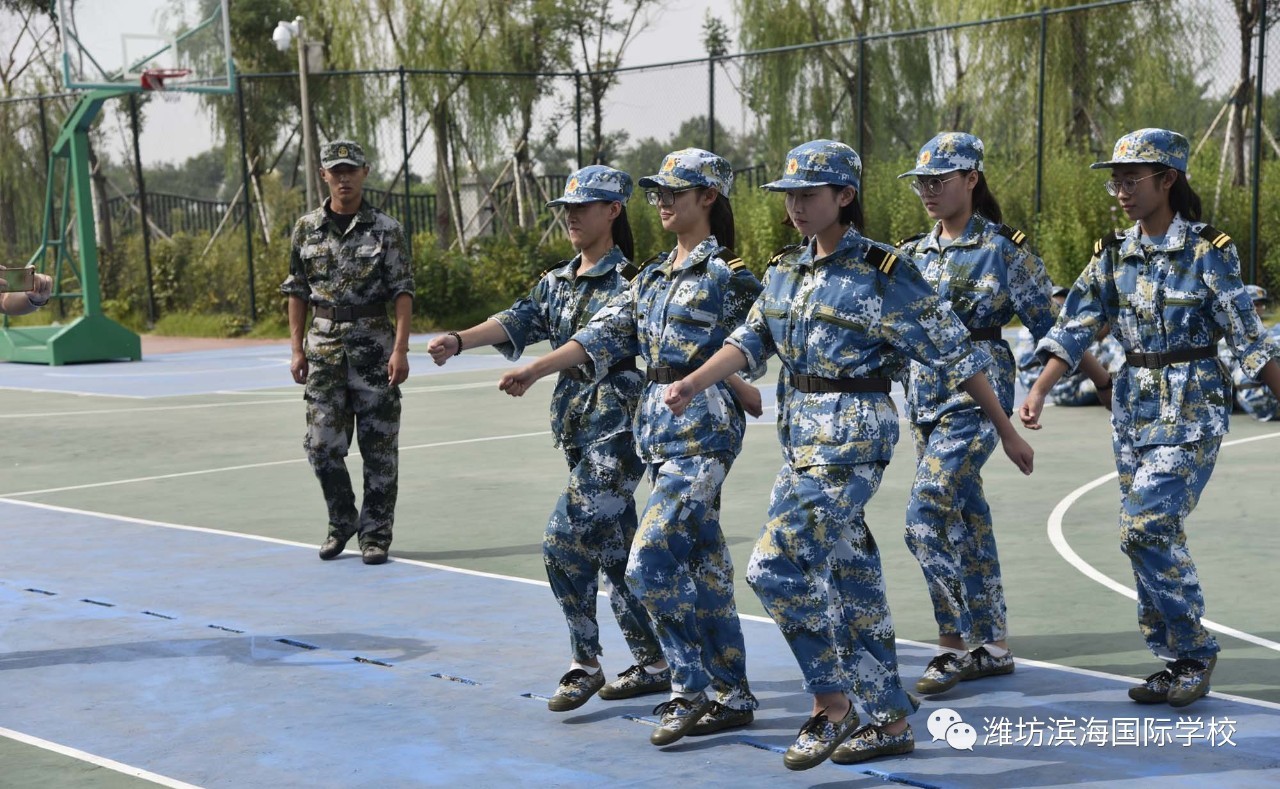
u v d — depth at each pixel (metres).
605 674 5.19
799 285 4.15
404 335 7.26
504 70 31.31
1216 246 4.61
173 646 5.65
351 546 7.76
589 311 4.81
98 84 20.05
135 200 31.98
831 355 4.09
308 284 7.46
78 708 4.86
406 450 11.66
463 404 15.10
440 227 30.80
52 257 31.44
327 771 4.18
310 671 5.27
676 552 4.32
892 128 27.61
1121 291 4.77
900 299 4.07
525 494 9.39
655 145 28.08
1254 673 5.01
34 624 6.04
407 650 5.54
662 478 4.38
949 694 4.87
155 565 7.26
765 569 4.08
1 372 19.91
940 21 26.98
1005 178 24.33
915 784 4.00
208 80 20.39
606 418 4.71
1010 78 25.67
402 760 4.27
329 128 31.05
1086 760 4.16
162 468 10.83
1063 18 25.09
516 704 4.83
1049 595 6.30
